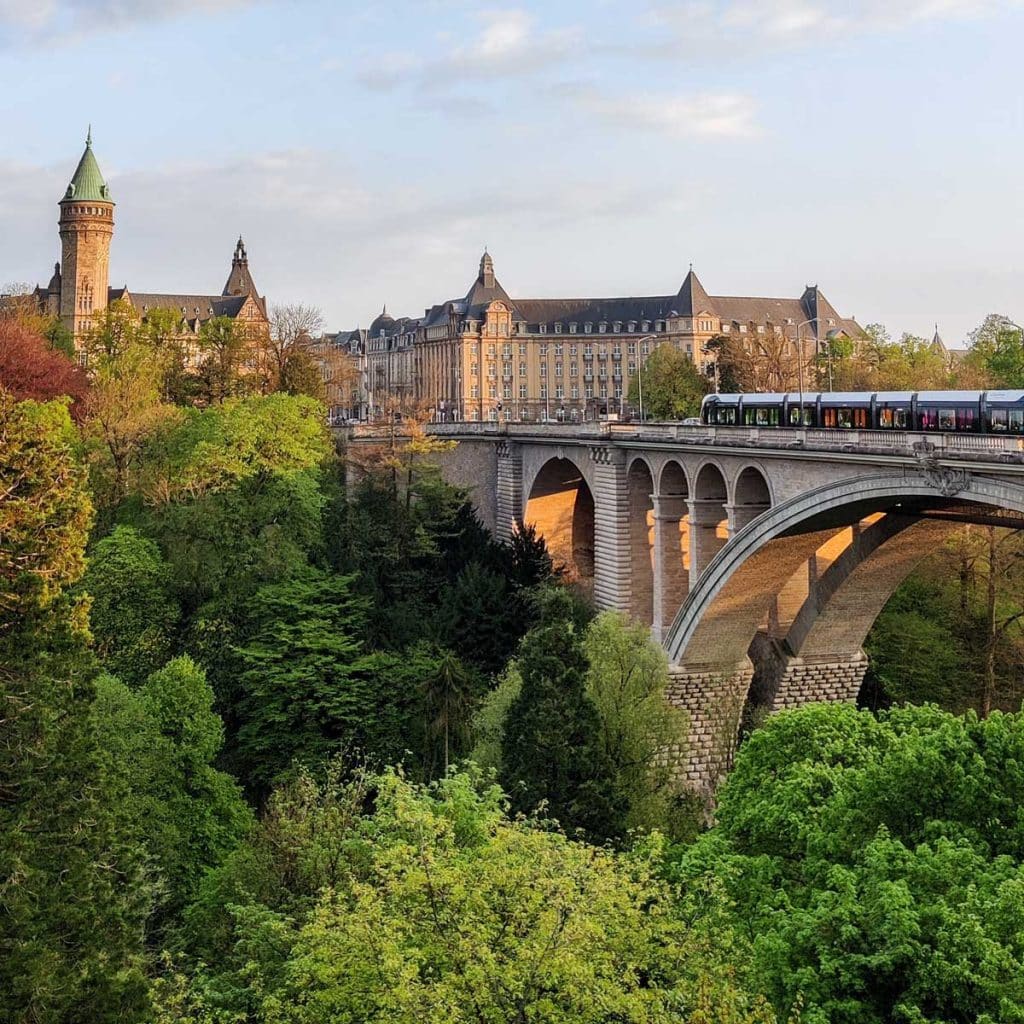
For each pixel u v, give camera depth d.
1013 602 88.38
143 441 95.19
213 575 82.00
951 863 28.67
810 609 74.06
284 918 36.53
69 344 133.88
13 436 42.62
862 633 74.69
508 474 110.06
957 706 82.31
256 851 44.41
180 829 56.12
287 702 74.38
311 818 43.19
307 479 90.81
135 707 58.50
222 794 59.03
